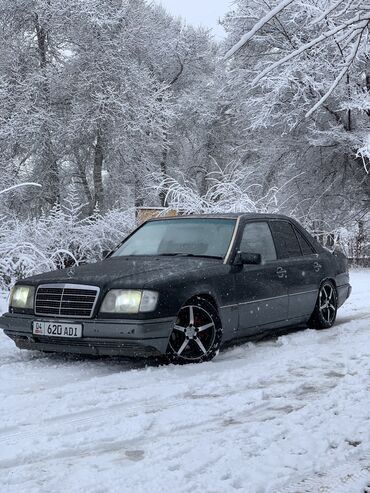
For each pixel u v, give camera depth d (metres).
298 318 7.47
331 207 24.78
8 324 6.15
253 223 7.14
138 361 6.12
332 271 8.11
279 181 25.45
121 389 4.97
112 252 7.29
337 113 22.77
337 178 24.81
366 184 23.97
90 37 24.80
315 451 3.45
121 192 27.94
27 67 24.42
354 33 3.12
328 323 7.98
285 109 22.34
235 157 32.53
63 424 4.07
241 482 3.05
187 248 6.82
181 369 5.64
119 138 24.27
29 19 24.53
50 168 24.91
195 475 3.15
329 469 3.22
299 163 24.69
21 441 3.72
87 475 3.17
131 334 5.46
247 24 22.16
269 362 5.90
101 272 6.02
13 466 3.36
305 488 2.98
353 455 3.41
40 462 3.40
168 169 32.88
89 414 4.30
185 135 36.09
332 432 3.75
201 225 7.10
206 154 36.03
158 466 3.25
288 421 4.02
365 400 4.47
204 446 3.56
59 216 13.02
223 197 15.66
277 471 3.17
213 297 6.11
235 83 24.31
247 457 3.38
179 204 14.90
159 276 5.79
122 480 3.07
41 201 25.39
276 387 4.98
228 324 6.29
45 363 6.07
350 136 22.05
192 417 4.19
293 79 19.70
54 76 24.69
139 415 4.20
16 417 4.21
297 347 6.70
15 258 10.97
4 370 5.72
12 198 23.14
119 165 26.41
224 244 6.71
